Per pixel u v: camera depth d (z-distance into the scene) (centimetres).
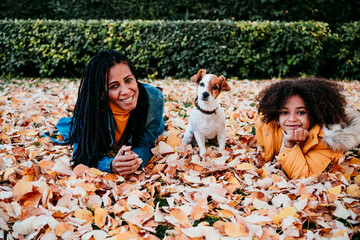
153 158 266
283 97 229
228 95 527
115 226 173
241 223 170
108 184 215
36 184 199
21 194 191
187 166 250
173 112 403
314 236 157
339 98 237
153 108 262
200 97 263
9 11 918
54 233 161
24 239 158
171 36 693
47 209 181
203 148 279
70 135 269
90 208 194
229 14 895
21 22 733
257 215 178
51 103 457
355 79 710
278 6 843
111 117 238
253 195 201
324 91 229
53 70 748
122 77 223
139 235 167
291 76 718
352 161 248
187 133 295
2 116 379
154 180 230
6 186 209
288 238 159
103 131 242
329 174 222
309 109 225
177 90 563
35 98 493
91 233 162
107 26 721
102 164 235
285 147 236
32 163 242
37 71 789
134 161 220
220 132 284
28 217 173
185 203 196
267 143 248
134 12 920
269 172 234
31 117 375
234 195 205
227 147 301
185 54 691
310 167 227
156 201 204
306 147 231
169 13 909
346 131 222
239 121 372
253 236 165
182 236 161
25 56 750
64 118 328
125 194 207
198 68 698
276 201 195
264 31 672
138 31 698
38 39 730
